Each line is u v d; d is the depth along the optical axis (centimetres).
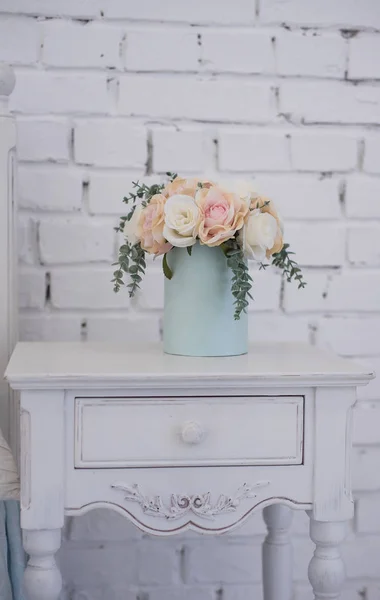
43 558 95
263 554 129
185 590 143
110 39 137
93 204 138
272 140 141
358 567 146
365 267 145
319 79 142
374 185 144
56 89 136
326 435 97
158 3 137
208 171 140
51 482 93
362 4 141
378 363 146
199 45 139
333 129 142
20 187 136
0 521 119
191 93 139
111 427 94
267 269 143
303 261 143
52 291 138
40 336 138
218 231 100
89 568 141
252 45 140
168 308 110
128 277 140
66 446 94
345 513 97
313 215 143
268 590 128
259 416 96
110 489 94
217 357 107
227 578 144
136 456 95
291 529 145
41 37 135
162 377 93
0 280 120
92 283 139
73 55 136
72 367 97
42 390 93
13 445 120
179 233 100
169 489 95
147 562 142
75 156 137
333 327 144
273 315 143
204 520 96
